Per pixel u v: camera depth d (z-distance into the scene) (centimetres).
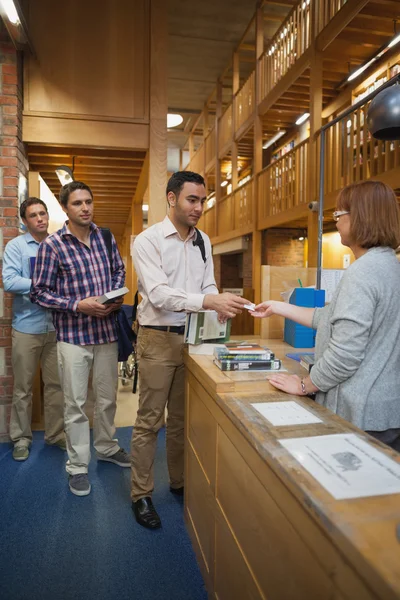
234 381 145
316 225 664
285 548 93
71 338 239
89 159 431
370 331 130
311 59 658
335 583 71
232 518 133
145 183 519
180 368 224
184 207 196
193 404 191
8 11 265
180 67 1074
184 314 209
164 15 362
